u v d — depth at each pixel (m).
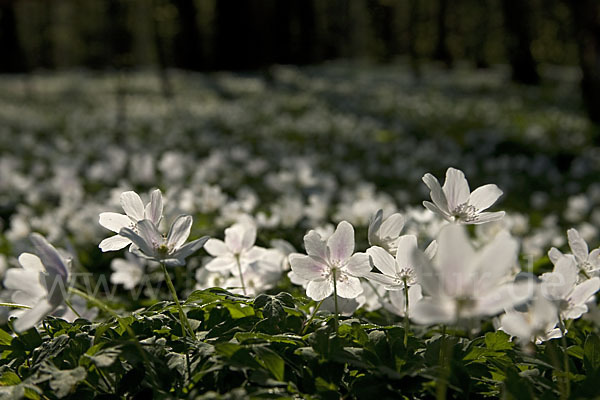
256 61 35.72
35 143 13.00
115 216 1.85
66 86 27.92
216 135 12.74
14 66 38.19
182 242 1.77
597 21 13.68
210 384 1.71
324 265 1.84
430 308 1.26
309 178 6.44
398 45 44.28
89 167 10.16
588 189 8.96
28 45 47.88
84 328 2.06
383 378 1.67
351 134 13.34
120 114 15.53
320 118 15.60
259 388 1.63
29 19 47.53
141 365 1.73
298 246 4.37
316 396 1.63
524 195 8.43
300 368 1.74
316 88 24.39
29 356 2.00
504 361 1.85
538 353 1.92
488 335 1.94
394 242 1.95
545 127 14.62
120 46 16.48
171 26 34.50
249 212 5.07
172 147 11.86
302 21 42.00
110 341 1.73
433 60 39.28
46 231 5.32
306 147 12.13
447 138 13.26
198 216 4.71
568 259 1.69
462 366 1.74
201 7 38.19
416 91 23.62
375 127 14.60
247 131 14.10
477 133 13.44
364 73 33.34
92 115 17.02
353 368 1.83
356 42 51.66
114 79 30.53
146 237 1.74
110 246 1.84
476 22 37.03
